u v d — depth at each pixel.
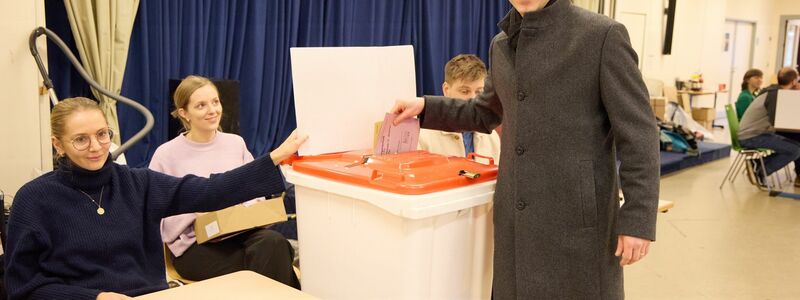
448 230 1.50
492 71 1.54
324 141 1.65
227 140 2.50
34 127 2.70
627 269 3.66
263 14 4.11
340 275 1.57
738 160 6.36
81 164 1.62
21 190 1.60
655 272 3.62
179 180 1.76
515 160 1.45
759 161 6.01
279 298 1.38
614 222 1.47
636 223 1.35
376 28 4.79
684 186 6.09
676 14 9.41
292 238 3.17
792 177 6.82
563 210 1.40
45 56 2.76
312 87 1.61
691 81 9.60
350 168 1.53
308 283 1.68
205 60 3.90
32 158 2.71
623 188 1.39
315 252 1.64
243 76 4.16
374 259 1.48
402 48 1.79
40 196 1.58
